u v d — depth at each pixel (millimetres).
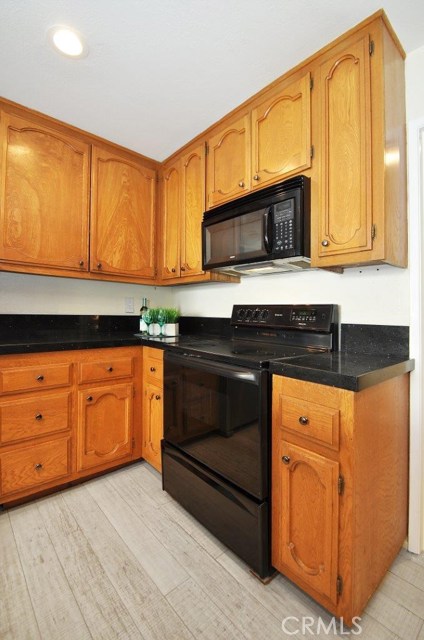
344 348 1598
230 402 1333
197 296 2561
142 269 2324
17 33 1266
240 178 1740
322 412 1037
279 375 1185
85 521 1564
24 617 1087
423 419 1399
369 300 1521
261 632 1047
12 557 1336
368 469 1066
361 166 1245
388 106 1236
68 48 1342
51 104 1729
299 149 1447
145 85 1572
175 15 1194
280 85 1536
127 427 2029
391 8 1160
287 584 1226
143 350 2084
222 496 1373
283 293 1904
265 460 1211
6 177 1718
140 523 1559
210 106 1736
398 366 1218
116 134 2020
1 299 1998
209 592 1188
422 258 1380
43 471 1708
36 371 1663
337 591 1019
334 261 1325
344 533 1000
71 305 2287
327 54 1349
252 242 1586
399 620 1082
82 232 2016
